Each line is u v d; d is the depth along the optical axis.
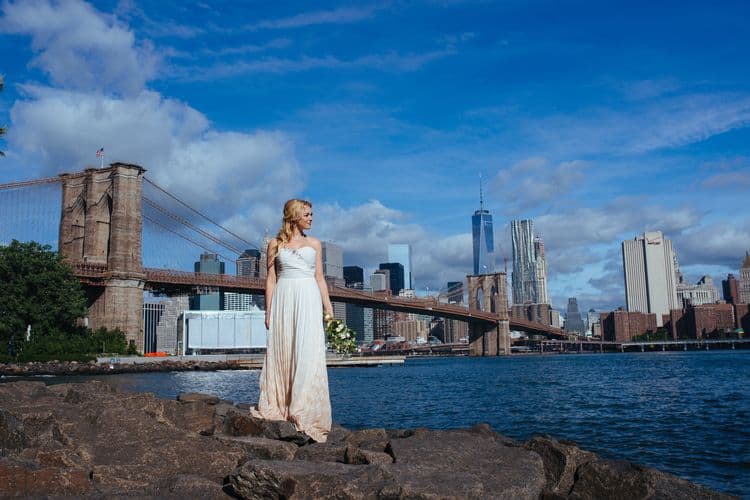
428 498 5.60
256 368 88.62
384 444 7.87
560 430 22.75
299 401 8.23
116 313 85.75
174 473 6.75
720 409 29.44
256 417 8.34
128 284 87.19
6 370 65.19
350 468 6.12
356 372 83.44
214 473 6.92
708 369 78.62
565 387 47.69
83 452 6.93
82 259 92.56
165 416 9.76
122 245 88.25
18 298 71.12
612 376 64.81
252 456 7.33
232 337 114.44
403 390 45.03
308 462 6.23
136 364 77.44
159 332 165.62
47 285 72.94
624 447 18.58
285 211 8.52
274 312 8.55
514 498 6.01
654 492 7.40
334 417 26.73
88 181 92.62
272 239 8.67
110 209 93.06
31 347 70.12
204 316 113.94
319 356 8.36
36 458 6.52
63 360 71.44
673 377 60.88
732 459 16.30
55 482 5.92
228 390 43.47
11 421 6.80
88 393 10.48
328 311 8.66
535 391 43.31
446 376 69.56
